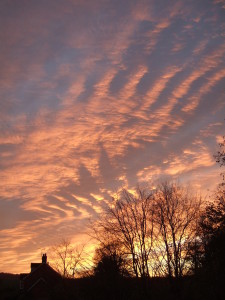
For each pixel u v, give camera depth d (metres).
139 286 34.97
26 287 58.97
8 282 69.94
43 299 57.34
